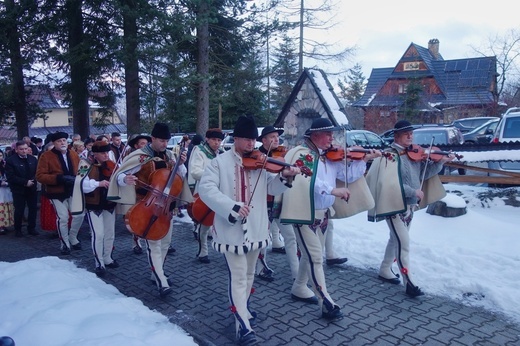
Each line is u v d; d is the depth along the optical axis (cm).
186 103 1348
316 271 391
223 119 2198
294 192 384
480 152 703
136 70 1213
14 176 726
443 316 397
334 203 427
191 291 471
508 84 2584
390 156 443
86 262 586
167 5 1152
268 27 1407
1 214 764
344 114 842
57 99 1678
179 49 1308
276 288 474
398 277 489
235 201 324
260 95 1780
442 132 1220
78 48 1130
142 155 461
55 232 736
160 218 435
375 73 3675
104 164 530
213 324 390
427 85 3159
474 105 2848
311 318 398
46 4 1174
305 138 408
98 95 1359
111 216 550
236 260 345
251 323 381
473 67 3312
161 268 452
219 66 1398
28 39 1236
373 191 450
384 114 3094
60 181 609
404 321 388
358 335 365
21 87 1403
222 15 1357
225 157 347
